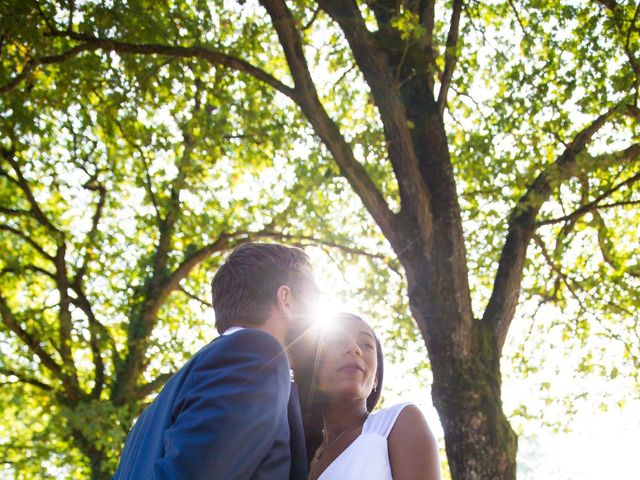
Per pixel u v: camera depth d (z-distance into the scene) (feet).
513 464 30.40
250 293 8.55
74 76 36.29
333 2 31.42
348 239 49.90
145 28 35.42
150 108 44.04
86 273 58.95
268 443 7.28
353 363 9.98
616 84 36.40
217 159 47.32
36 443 56.03
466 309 31.55
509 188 42.34
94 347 56.54
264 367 7.52
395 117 31.01
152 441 7.58
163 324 60.29
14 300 62.03
